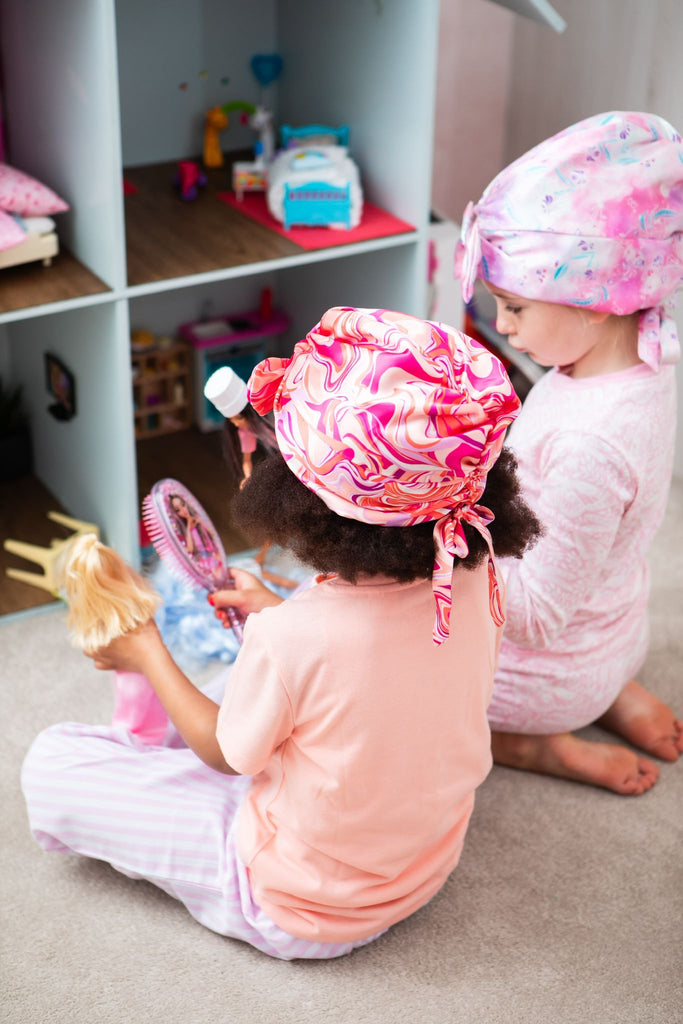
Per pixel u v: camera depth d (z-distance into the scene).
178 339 2.09
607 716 1.51
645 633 1.47
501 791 1.43
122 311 1.56
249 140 2.05
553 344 1.23
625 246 1.15
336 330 0.89
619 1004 1.15
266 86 2.00
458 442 0.85
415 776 1.03
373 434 0.84
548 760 1.43
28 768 1.22
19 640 1.65
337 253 1.68
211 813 1.17
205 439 2.11
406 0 1.59
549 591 1.27
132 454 1.67
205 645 1.60
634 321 1.23
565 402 1.26
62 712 1.51
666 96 1.90
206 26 1.89
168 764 1.21
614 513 1.24
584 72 2.10
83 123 1.49
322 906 1.11
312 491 0.91
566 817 1.39
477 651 1.01
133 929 1.22
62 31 1.47
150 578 1.71
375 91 1.73
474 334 2.23
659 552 1.86
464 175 2.46
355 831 1.05
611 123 1.15
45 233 1.59
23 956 1.19
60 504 1.94
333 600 0.96
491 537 0.96
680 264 1.20
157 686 1.15
